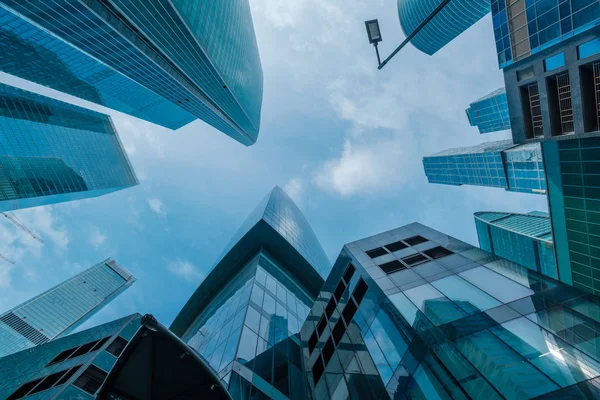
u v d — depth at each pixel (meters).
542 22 27.86
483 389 13.45
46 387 24.70
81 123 129.50
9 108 94.75
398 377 17.56
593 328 13.86
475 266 21.61
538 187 82.00
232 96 118.56
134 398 5.57
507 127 118.44
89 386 25.00
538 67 29.69
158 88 92.94
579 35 25.09
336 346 25.91
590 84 25.83
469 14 132.25
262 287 47.34
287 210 120.06
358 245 32.19
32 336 170.88
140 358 5.73
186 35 70.31
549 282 17.25
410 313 19.45
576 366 12.56
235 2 112.69
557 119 29.22
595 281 32.66
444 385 15.01
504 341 14.94
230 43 106.12
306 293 68.56
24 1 49.50
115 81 112.25
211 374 6.04
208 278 76.12
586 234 31.97
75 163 114.94
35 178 95.62
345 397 20.84
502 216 115.69
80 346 32.22
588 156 28.98
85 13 53.81
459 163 118.12
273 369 29.39
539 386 12.29
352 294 27.28
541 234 87.50
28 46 77.88
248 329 32.84
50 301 189.75
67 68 95.12
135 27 61.94
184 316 74.25
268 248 77.19
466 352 15.26
